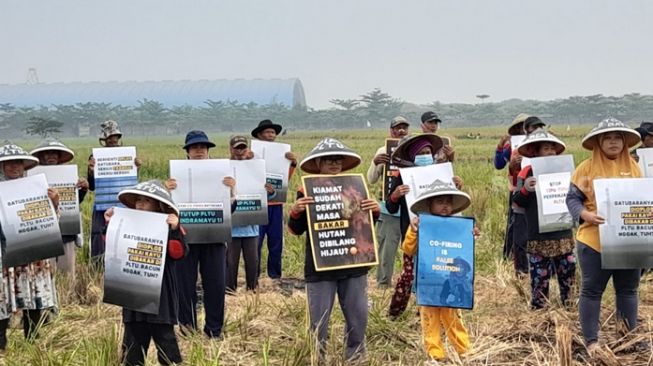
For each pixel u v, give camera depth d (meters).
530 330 7.01
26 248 6.88
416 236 6.39
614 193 6.10
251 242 9.75
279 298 8.77
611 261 6.07
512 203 9.23
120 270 5.85
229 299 9.06
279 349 6.86
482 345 6.53
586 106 164.38
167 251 5.95
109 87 193.38
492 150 40.50
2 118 154.00
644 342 6.41
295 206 6.32
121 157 10.05
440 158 7.89
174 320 6.06
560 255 7.82
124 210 5.92
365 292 6.43
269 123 10.51
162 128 158.75
